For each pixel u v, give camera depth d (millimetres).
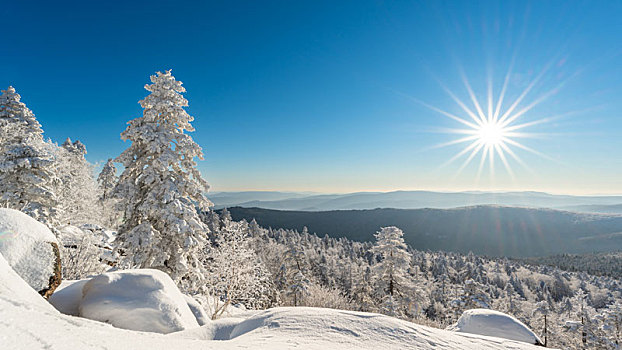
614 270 130125
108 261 14086
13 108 19656
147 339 2352
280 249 41875
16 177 14773
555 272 103562
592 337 32844
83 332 1973
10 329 1591
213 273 13500
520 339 9320
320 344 3227
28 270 4383
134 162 12906
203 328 4793
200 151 13523
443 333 4355
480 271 91250
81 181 25000
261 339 3371
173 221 11969
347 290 49219
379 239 30703
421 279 58219
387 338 3650
